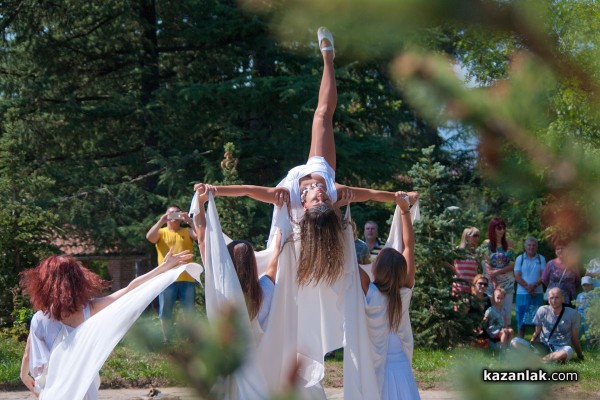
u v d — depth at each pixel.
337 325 4.85
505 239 10.15
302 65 16.50
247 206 11.64
